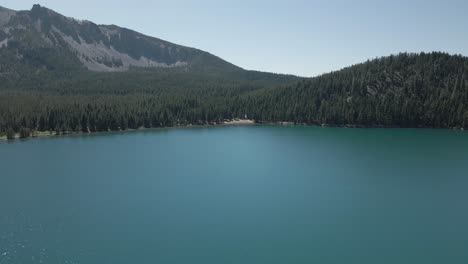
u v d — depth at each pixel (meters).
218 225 69.31
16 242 60.88
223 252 58.22
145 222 70.44
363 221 71.94
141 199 85.19
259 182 102.25
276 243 61.59
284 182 102.50
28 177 106.31
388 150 159.25
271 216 74.38
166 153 151.75
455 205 82.00
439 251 59.50
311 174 112.50
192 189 94.88
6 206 79.31
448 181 103.69
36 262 54.00
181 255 56.94
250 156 145.38
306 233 65.94
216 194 89.88
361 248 60.12
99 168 120.25
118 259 55.41
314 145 175.50
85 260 54.84
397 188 96.00
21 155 142.75
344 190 94.19
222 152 155.75
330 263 55.16
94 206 79.94
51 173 111.50
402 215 75.38
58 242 61.00
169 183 100.56
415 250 59.75
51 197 86.00
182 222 70.62
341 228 68.44
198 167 123.31
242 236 64.38
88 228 67.19
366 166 124.69
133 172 114.31
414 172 115.06
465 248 60.53
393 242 62.59
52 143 176.25
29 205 80.00
